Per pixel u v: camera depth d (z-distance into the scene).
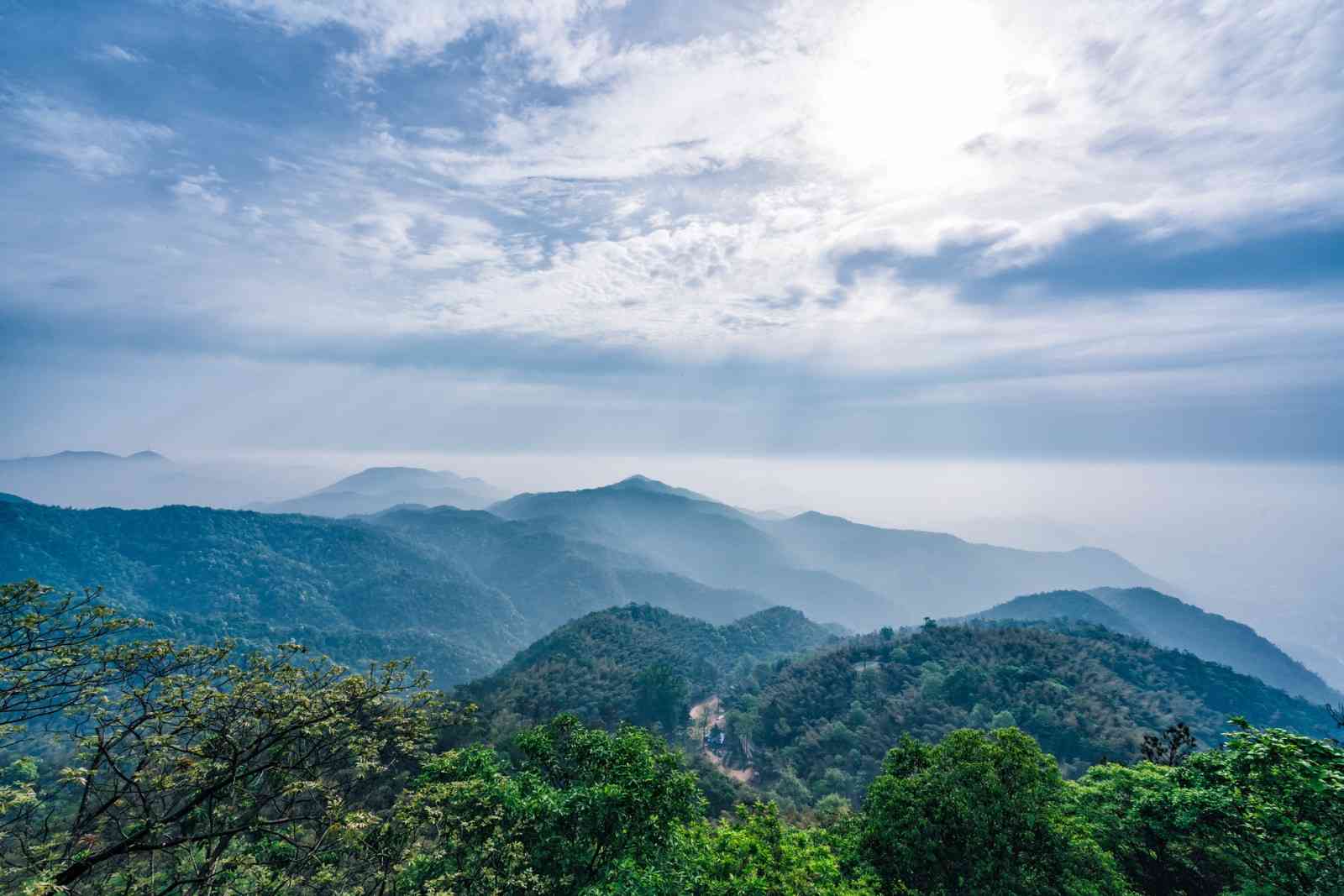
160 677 11.72
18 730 10.60
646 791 18.16
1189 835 19.69
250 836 14.69
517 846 15.97
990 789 20.41
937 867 20.30
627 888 16.47
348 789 15.77
